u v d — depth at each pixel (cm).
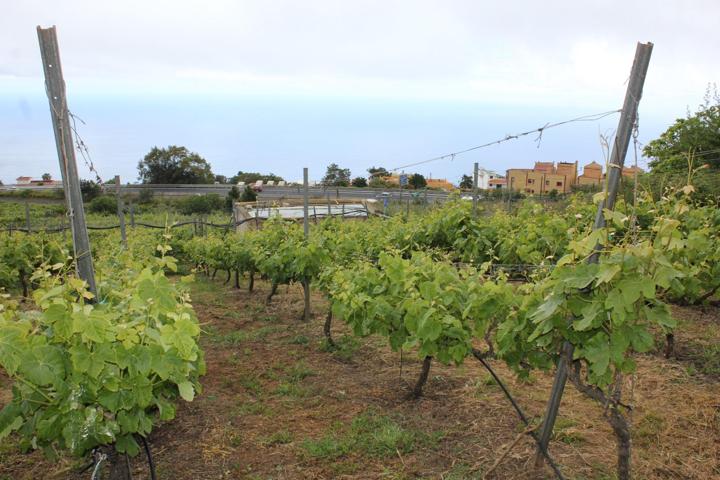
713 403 457
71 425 261
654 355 580
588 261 305
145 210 2952
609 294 258
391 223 980
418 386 479
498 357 382
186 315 290
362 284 508
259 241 974
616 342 274
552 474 355
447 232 786
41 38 308
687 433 410
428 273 464
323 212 1923
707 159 1480
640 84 294
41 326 294
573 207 861
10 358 238
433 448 393
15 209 2783
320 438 412
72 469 380
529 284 340
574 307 284
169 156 4772
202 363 348
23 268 1012
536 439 348
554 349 334
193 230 1945
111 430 269
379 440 402
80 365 257
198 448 402
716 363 548
